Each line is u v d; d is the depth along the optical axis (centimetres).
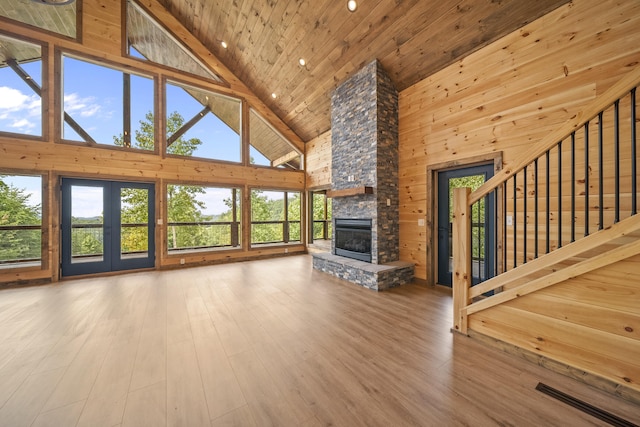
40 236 463
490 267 348
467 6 309
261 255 708
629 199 230
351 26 402
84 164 496
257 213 860
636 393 156
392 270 412
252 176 701
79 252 496
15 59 472
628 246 158
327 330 263
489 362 205
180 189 762
